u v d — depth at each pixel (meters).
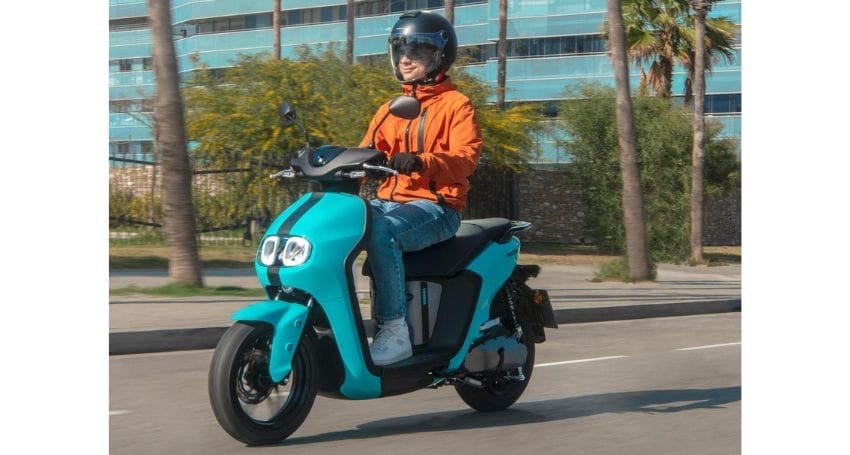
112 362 10.55
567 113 40.28
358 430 7.00
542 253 38.84
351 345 6.43
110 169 26.72
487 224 7.53
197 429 7.04
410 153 6.65
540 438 6.73
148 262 22.89
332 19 73.81
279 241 6.36
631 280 22.98
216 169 27.14
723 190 44.06
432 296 7.11
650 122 37.91
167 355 11.19
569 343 12.71
